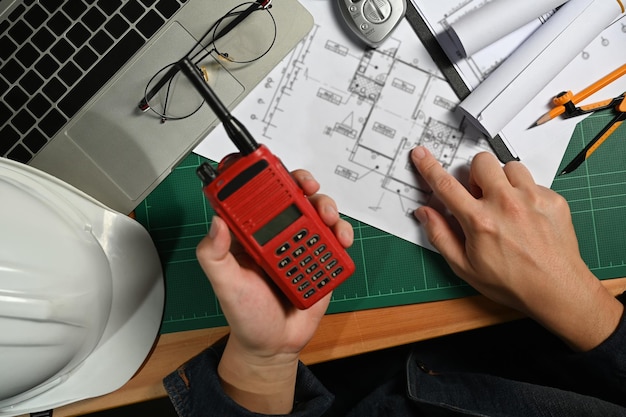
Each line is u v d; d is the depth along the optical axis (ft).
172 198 2.06
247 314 1.64
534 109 2.09
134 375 2.00
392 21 1.92
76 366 1.84
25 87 1.89
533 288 1.92
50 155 1.91
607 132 2.09
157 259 2.00
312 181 1.70
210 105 1.33
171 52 1.92
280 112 2.04
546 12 1.93
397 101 2.06
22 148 1.90
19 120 1.90
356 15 1.91
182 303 2.06
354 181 2.07
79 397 1.87
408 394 1.99
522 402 1.94
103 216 1.83
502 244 1.92
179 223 2.07
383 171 2.07
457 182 1.96
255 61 1.97
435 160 2.00
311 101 2.04
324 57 2.03
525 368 2.32
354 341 2.05
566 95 2.02
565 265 1.92
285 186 1.42
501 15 1.88
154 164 1.95
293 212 1.47
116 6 1.90
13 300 1.40
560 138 2.10
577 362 2.01
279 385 1.90
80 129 1.91
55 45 1.89
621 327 1.92
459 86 2.05
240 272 1.61
